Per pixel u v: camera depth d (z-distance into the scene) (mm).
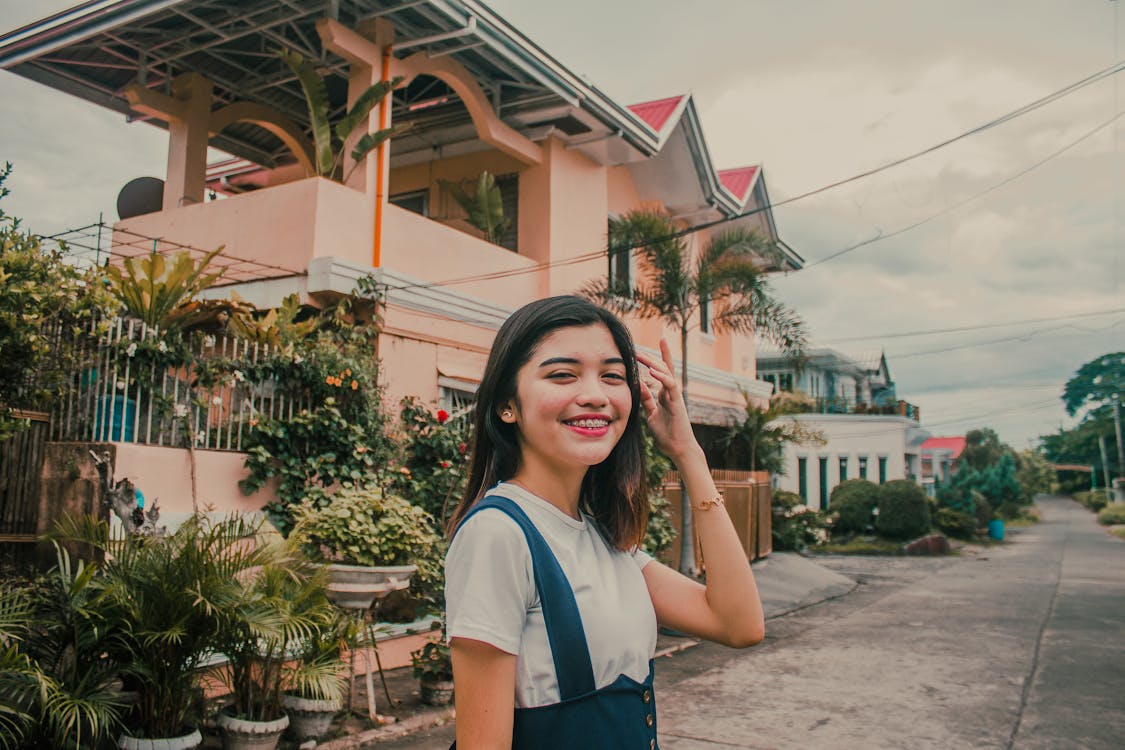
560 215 10633
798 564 14750
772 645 8734
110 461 5121
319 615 4488
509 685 1181
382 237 8102
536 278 10328
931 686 6867
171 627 3936
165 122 10227
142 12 7992
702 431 15359
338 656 4785
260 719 4344
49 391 4840
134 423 5395
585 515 1503
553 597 1235
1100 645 8695
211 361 5836
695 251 14688
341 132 8070
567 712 1203
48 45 8500
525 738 1196
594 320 1426
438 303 8359
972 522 25875
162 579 3994
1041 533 31219
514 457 1435
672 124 11758
